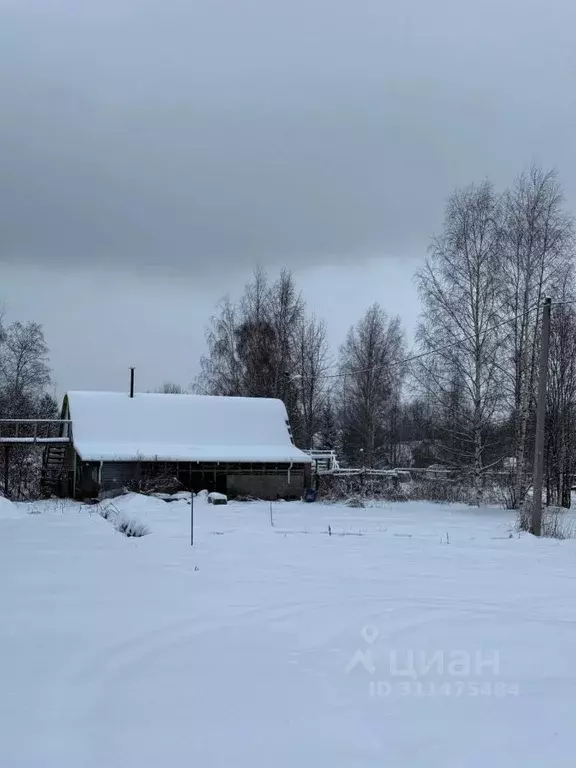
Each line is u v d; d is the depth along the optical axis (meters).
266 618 9.54
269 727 5.87
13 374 58.50
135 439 37.44
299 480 38.38
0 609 9.89
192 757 5.28
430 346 35.44
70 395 39.88
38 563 13.71
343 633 8.84
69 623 9.15
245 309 51.88
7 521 21.64
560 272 33.53
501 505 34.47
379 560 15.14
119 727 5.84
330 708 6.31
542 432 22.67
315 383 54.25
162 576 12.49
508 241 34.31
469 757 5.32
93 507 28.59
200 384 53.62
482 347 34.41
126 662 7.58
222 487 37.16
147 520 21.97
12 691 6.68
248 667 7.45
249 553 15.52
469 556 16.17
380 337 56.47
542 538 21.20
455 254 34.97
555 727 5.93
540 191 34.09
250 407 41.97
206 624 9.19
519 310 33.81
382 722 6.00
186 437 38.47
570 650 8.20
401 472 42.31
